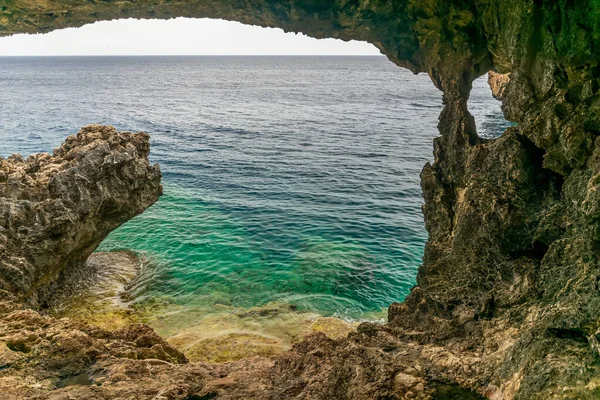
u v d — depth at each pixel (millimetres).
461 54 14242
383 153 42500
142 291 16547
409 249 20922
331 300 16422
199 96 98625
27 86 119688
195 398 6660
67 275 16016
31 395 6285
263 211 25922
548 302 7492
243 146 45344
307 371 7480
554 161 8969
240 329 14008
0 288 12797
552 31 8445
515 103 9859
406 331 9391
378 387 6121
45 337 7895
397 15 14281
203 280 17578
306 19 14008
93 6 11773
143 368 7418
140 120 61625
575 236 7910
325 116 68750
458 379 6285
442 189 15422
